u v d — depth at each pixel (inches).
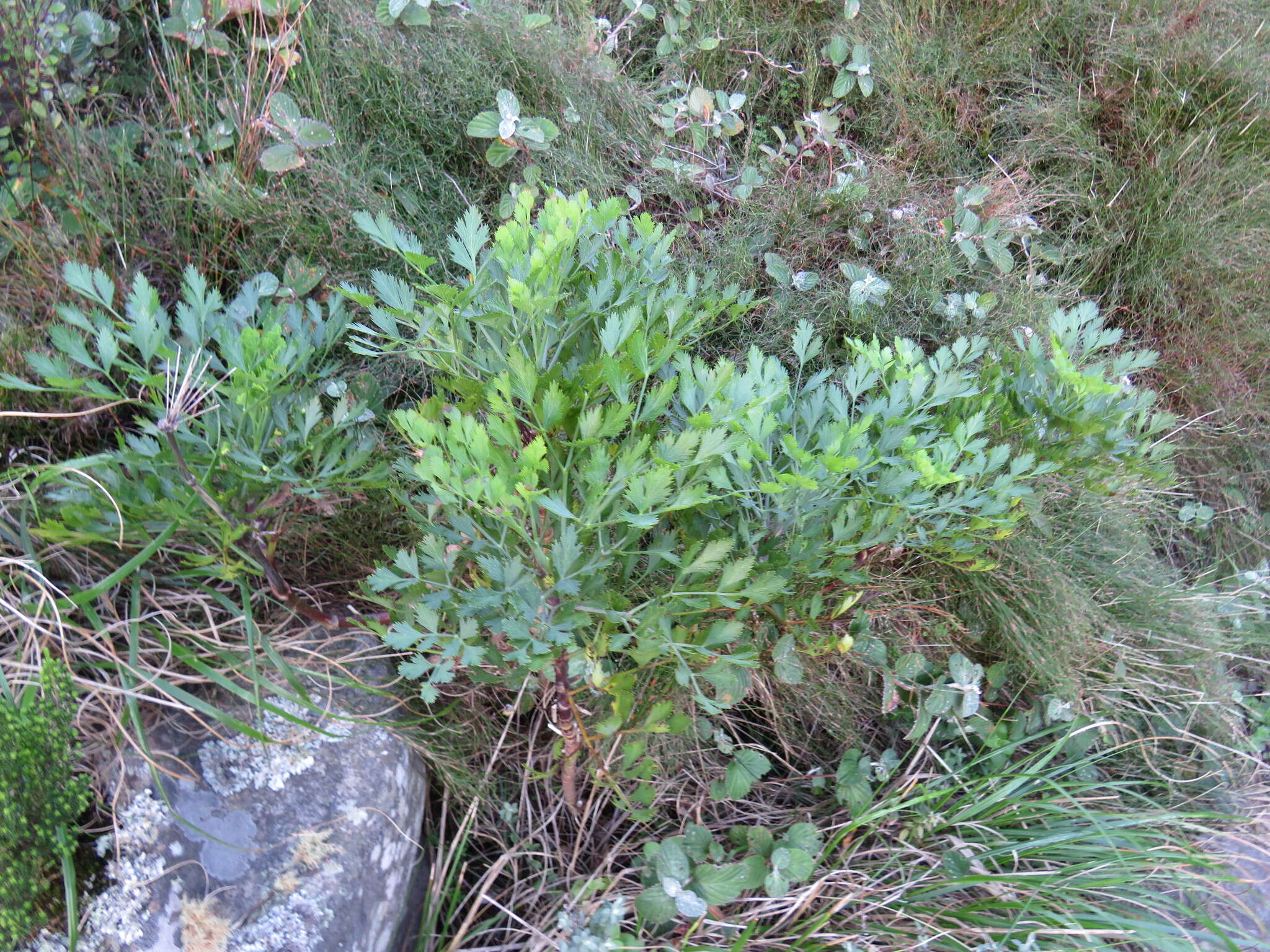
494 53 58.4
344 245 53.1
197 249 52.9
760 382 40.9
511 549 38.7
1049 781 53.5
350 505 48.3
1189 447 67.5
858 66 66.7
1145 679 58.6
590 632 42.3
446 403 42.0
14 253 48.9
